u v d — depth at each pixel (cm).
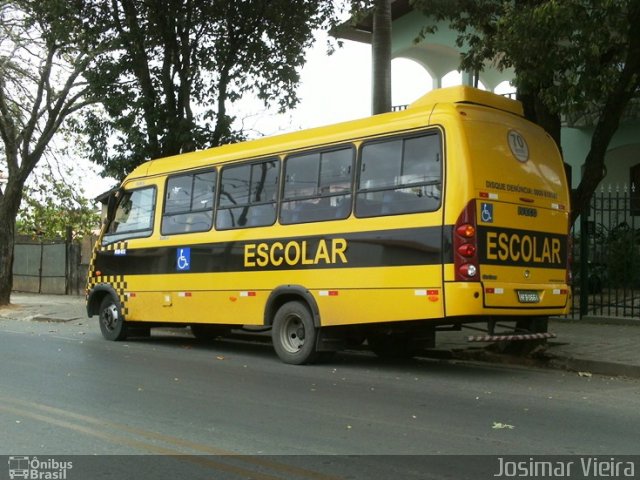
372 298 873
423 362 1038
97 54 1466
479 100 863
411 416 661
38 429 607
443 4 1180
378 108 1376
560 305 912
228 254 1069
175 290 1153
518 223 860
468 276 796
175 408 689
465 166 809
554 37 949
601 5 913
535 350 998
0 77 1870
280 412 675
